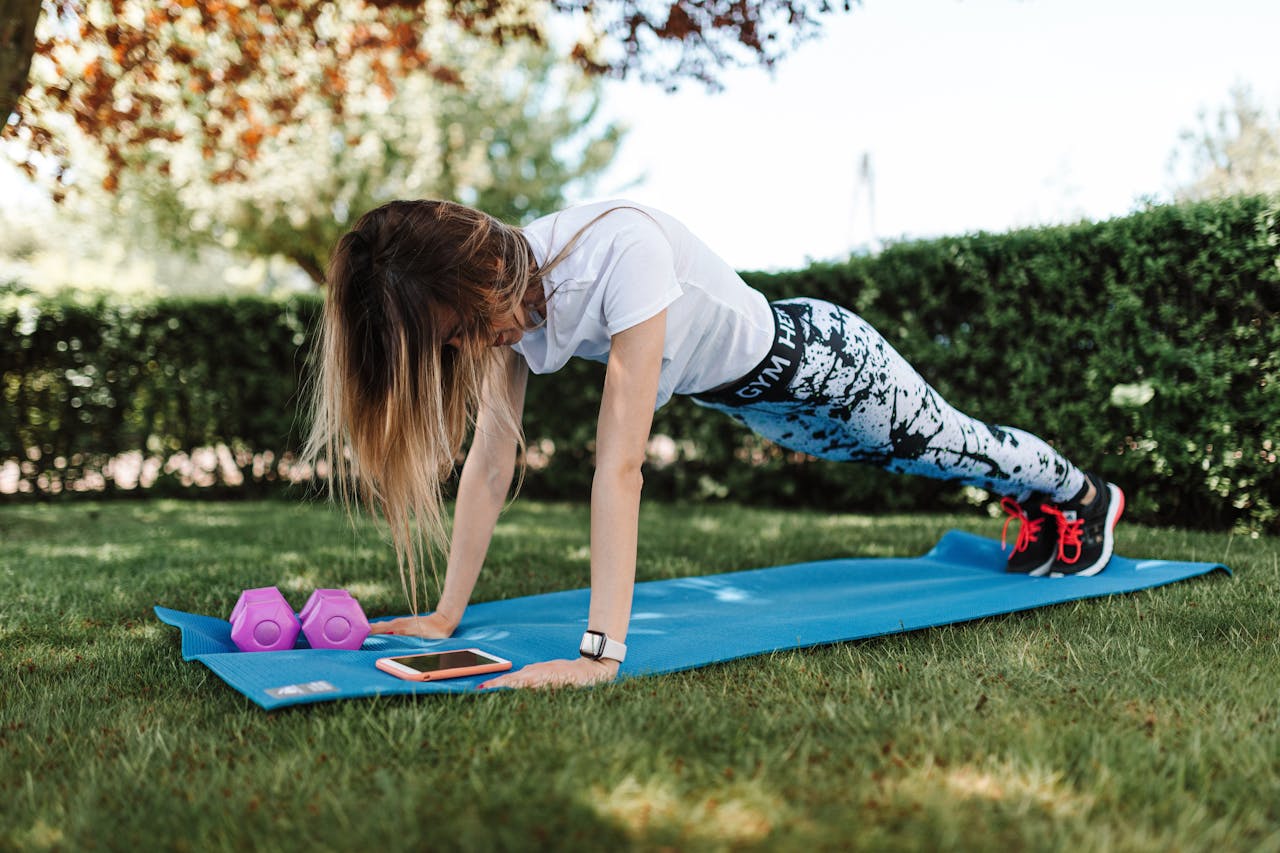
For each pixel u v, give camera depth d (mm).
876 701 1594
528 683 1673
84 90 4332
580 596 2814
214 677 1859
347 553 3871
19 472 6770
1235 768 1257
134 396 6926
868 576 3115
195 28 4910
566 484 6605
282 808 1198
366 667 1821
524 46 14922
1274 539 3906
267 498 6984
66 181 4035
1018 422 4910
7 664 2010
